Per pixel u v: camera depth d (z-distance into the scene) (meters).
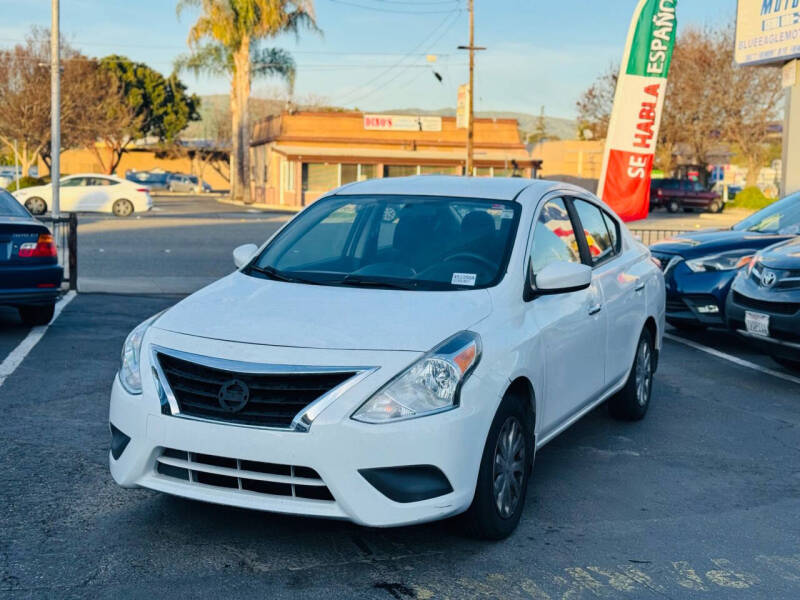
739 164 68.25
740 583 4.02
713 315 10.09
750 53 18.98
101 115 63.28
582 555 4.28
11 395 7.02
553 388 4.96
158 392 4.09
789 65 18.30
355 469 3.82
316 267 5.06
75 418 6.42
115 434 4.30
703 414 7.09
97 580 3.87
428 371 3.98
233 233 25.84
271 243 5.47
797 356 8.06
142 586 3.83
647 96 14.76
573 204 5.98
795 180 18.41
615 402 6.69
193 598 3.73
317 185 49.38
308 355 3.97
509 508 4.45
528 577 4.02
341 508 3.85
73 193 34.06
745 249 10.16
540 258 5.16
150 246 21.28
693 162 57.16
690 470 5.66
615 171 14.98
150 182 70.31
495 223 5.14
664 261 10.61
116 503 4.78
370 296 4.56
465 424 4.01
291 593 3.80
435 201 5.41
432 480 3.95
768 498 5.18
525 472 4.61
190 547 4.24
